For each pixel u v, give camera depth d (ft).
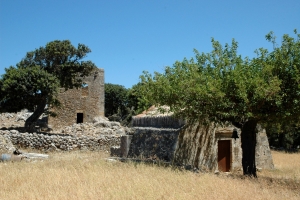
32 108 101.35
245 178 42.70
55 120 126.11
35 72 96.32
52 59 108.47
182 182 35.63
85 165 47.03
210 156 59.82
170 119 60.08
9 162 51.80
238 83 42.24
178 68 49.85
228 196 30.27
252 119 46.52
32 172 39.58
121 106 197.77
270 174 62.08
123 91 199.31
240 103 42.47
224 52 48.78
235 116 45.21
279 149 141.90
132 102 174.91
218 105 43.83
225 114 43.37
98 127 113.80
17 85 93.25
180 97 46.98
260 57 45.96
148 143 61.46
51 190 30.40
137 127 67.87
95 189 30.89
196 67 48.93
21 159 56.29
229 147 63.93
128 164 48.49
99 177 36.91
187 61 50.65
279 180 45.52
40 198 27.50
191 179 37.52
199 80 46.62
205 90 43.96
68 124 127.75
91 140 82.99
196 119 51.11
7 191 30.60
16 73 95.14
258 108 43.68
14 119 128.47
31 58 107.86
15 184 33.45
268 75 42.47
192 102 45.85
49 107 116.67
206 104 45.88
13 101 95.20
